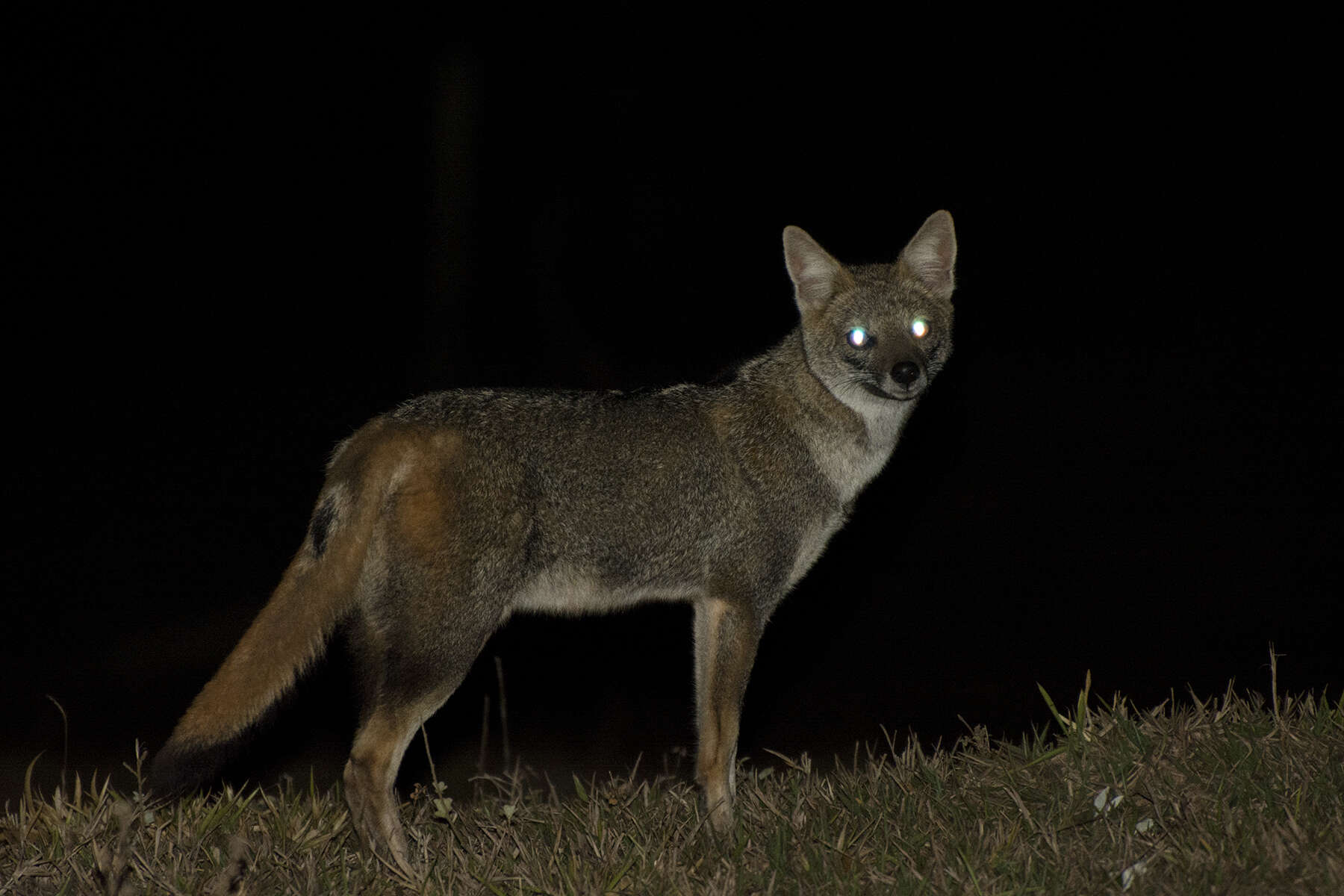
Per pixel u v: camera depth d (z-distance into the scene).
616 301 31.92
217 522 20.67
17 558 18.83
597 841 7.22
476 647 7.84
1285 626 15.76
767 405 8.70
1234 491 21.77
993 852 6.62
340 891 6.77
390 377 30.73
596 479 8.09
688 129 33.72
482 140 22.95
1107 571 18.19
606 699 14.40
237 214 35.94
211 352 32.25
